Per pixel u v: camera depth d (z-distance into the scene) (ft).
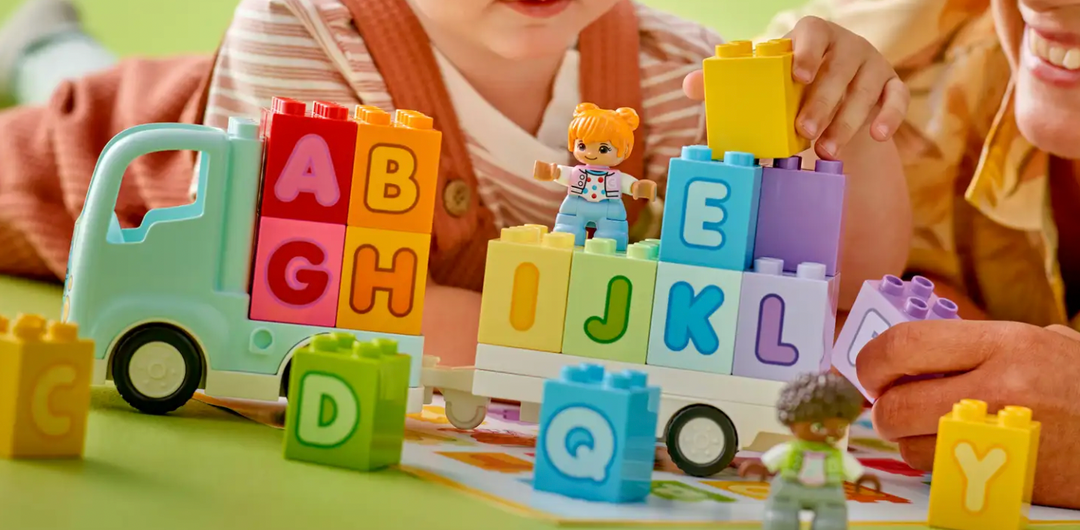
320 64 3.32
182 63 3.88
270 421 2.66
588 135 2.76
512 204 3.42
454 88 3.36
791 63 2.62
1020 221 3.34
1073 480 2.57
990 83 3.46
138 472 2.32
